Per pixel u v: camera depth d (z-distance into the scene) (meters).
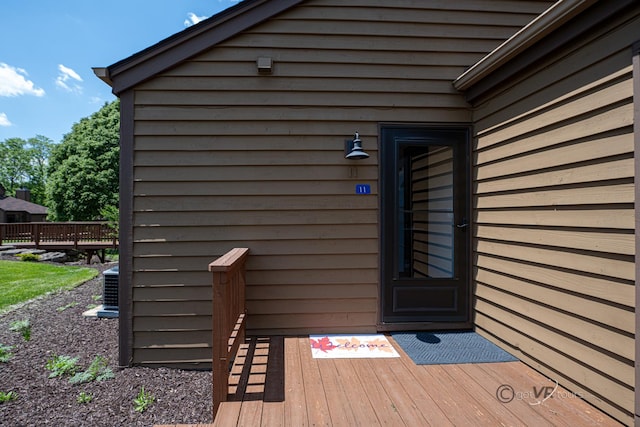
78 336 3.85
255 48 3.09
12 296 5.87
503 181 2.76
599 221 1.90
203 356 3.00
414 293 3.16
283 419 1.80
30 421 2.30
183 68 3.05
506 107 2.71
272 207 3.09
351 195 3.14
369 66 3.16
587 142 1.98
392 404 1.95
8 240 12.60
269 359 2.57
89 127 21.94
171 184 3.03
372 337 3.01
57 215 20.58
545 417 1.82
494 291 2.86
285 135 3.11
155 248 3.01
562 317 2.15
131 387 2.71
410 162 3.19
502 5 3.24
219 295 2.01
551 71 2.25
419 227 3.18
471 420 1.79
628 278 1.74
